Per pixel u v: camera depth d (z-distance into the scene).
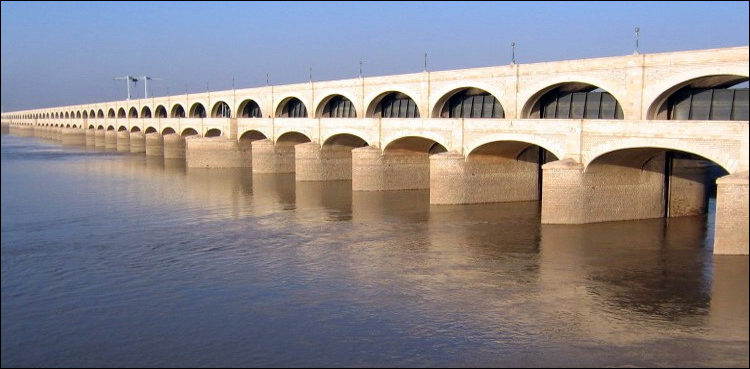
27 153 110.56
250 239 39.91
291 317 26.31
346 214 47.66
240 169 80.56
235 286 30.39
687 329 24.67
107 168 82.62
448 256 35.22
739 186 30.20
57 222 45.41
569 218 40.81
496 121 45.72
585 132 39.62
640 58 39.81
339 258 35.19
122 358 22.70
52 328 25.33
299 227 43.38
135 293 29.44
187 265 34.06
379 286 30.19
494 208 48.44
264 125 75.81
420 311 26.86
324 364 22.08
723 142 32.47
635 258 33.94
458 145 49.34
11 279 31.55
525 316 26.19
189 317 26.41
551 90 47.50
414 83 56.78
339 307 27.39
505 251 35.91
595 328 24.89
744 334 24.14
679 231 39.53
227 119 82.50
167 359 22.59
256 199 55.44
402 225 43.28
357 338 24.19
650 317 25.92
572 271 31.98
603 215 41.53
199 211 49.88
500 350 23.05
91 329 25.25
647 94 39.78
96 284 30.80
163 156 102.25
